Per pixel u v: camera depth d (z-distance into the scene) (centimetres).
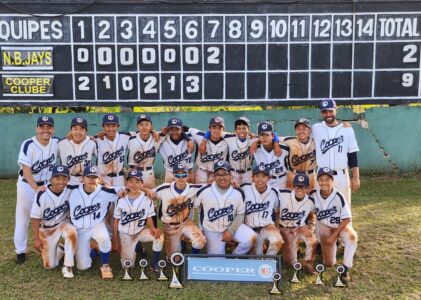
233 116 755
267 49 727
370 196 666
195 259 427
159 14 718
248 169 529
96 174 450
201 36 723
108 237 434
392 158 766
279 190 459
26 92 734
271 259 421
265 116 754
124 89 734
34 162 463
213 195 450
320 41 727
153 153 536
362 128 761
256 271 421
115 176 530
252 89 737
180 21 719
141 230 448
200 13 718
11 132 761
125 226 446
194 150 573
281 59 729
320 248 492
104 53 725
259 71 732
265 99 739
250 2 716
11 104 736
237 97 738
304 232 447
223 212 450
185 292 408
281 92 738
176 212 456
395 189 698
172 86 735
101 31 720
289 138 511
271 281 419
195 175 542
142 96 736
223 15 718
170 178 537
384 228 544
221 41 725
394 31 725
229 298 398
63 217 454
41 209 442
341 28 723
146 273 445
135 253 468
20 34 720
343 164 475
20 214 464
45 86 733
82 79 732
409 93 740
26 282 428
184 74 732
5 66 728
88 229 446
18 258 469
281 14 720
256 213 457
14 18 716
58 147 493
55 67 729
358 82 737
